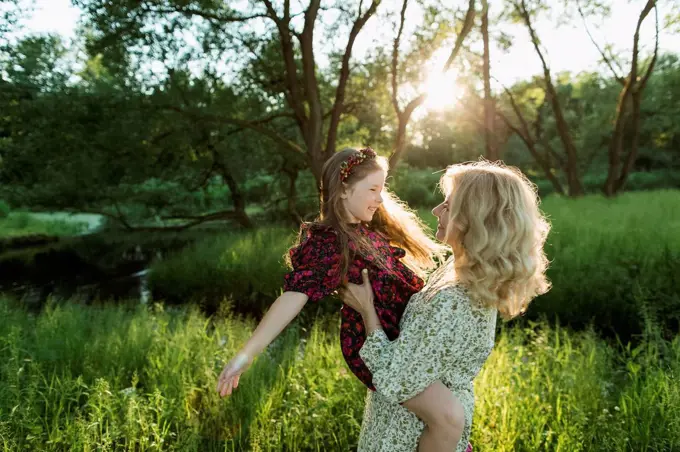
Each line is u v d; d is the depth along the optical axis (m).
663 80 29.53
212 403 3.82
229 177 17.91
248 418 3.51
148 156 14.96
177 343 4.80
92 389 3.60
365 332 1.81
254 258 10.37
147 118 13.82
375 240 1.88
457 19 10.03
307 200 18.47
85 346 4.58
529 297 1.63
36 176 14.70
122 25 12.15
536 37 18.55
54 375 3.80
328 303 7.74
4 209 23.06
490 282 1.53
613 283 7.00
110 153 14.33
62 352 4.46
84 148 13.99
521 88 25.70
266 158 17.30
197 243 14.12
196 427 3.44
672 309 6.26
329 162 1.86
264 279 9.56
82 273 13.94
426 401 1.59
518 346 4.39
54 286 12.27
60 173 14.70
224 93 14.53
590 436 2.93
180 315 6.61
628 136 38.09
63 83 13.47
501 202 1.55
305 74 12.52
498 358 4.03
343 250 1.71
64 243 19.59
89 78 14.66
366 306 1.73
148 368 4.41
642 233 8.97
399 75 11.33
